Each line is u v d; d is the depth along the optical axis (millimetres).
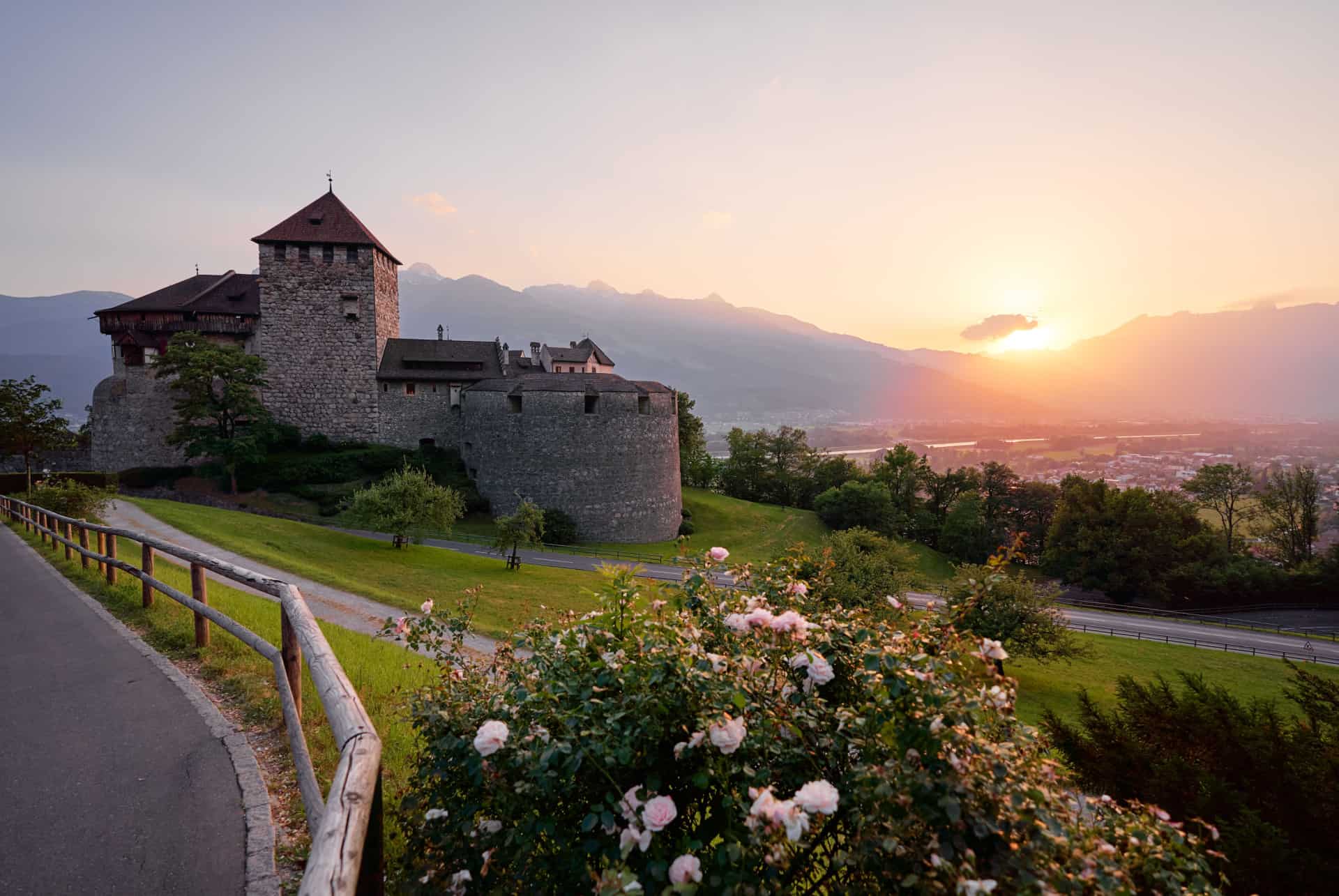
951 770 2814
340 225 58594
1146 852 3150
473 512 54812
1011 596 27141
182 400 53406
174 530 31500
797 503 87875
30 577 14359
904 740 2969
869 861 2846
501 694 3932
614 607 4457
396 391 59438
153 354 55188
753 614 3779
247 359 51125
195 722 6406
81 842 4324
